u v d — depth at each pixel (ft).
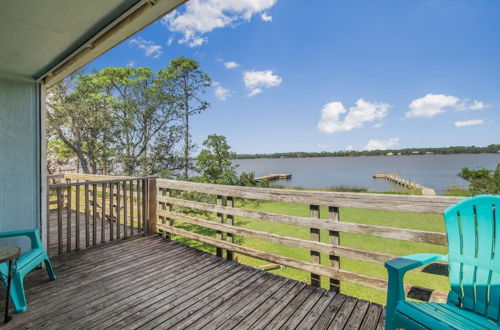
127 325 5.84
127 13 5.31
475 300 4.00
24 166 9.00
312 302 6.77
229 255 10.02
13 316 6.15
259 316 6.15
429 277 12.31
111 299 6.98
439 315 3.63
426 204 5.92
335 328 5.64
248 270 8.91
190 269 8.98
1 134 8.51
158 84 43.93
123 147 42.63
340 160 362.94
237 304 6.71
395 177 104.47
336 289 7.39
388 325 3.90
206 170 30.27
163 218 13.23
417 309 3.70
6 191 8.64
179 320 6.02
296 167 234.79
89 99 39.68
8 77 8.56
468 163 212.43
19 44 6.63
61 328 5.72
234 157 31.81
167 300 6.92
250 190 9.29
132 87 42.96
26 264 6.81
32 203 9.20
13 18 5.38
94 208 11.34
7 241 8.66
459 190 56.18
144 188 13.12
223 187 10.27
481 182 27.22
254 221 24.54
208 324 5.86
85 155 45.14
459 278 4.25
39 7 5.02
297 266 8.09
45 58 7.56
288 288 7.57
